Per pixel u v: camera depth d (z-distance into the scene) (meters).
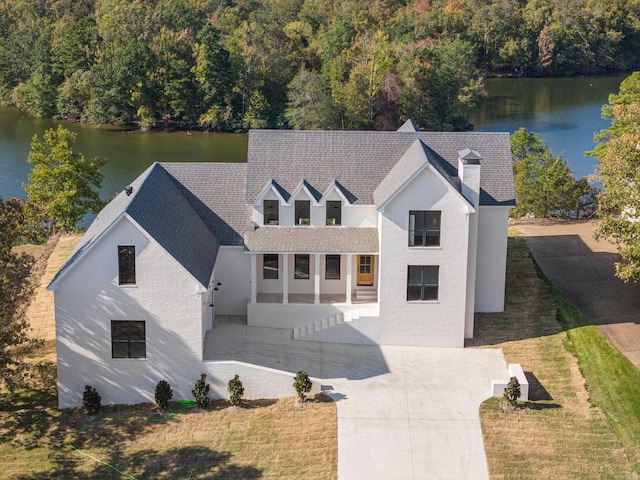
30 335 46.16
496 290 48.19
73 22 151.25
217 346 43.75
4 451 36.53
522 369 42.53
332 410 39.16
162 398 39.25
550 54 165.88
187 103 133.62
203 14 151.75
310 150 48.09
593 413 38.75
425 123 125.69
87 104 136.88
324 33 146.88
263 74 135.00
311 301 46.84
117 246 38.47
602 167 53.62
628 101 76.12
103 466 35.56
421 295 44.59
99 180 69.00
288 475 35.06
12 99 148.62
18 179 95.50
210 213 47.44
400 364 43.31
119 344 39.66
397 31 145.12
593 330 45.53
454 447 36.72
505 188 47.03
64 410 39.75
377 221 46.38
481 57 166.50
